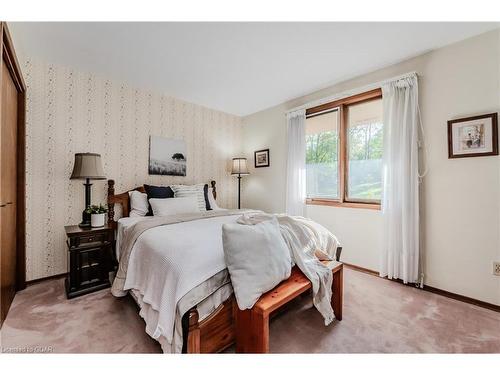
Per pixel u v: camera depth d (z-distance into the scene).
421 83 2.29
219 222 2.24
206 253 1.39
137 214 2.75
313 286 1.50
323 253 1.87
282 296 1.31
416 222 2.26
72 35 1.98
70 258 2.06
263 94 3.34
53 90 2.43
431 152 2.23
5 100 1.75
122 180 2.94
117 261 2.50
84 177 2.29
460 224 2.08
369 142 2.80
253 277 1.27
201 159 3.79
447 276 2.14
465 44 2.04
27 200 2.29
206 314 1.25
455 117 2.09
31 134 2.30
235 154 4.27
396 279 2.45
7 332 1.53
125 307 1.86
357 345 1.44
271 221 1.64
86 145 2.65
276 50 2.22
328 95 3.07
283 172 3.70
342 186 3.01
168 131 3.39
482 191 1.97
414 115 2.27
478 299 1.98
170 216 2.42
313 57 2.34
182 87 3.09
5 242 1.77
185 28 1.89
